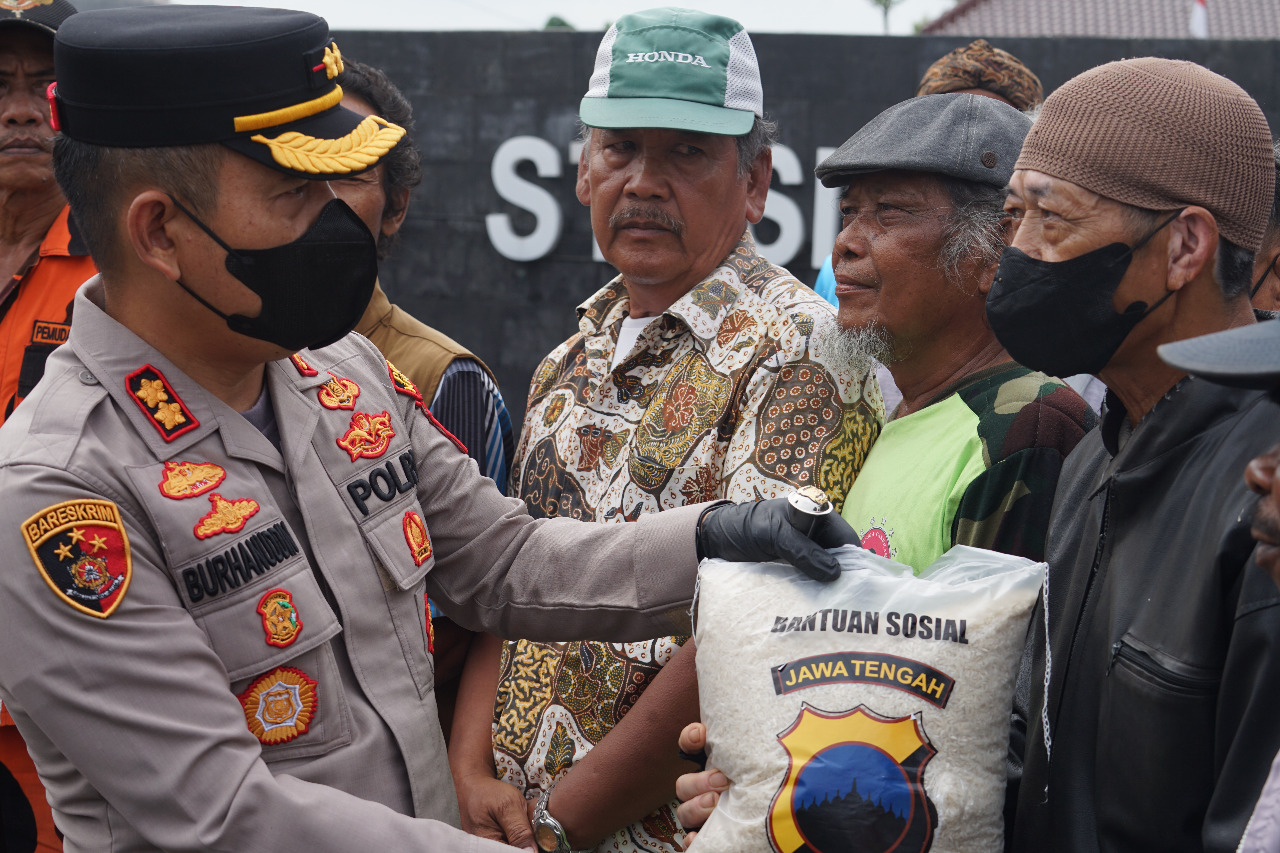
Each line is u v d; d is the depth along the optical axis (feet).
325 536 5.00
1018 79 9.52
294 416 5.11
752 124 6.70
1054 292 4.35
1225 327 4.38
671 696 5.75
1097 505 4.64
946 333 5.96
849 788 4.11
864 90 19.95
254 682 4.63
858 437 6.11
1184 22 31.04
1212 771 3.83
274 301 4.71
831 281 10.39
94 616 4.27
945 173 5.62
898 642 4.30
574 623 5.60
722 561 4.79
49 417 4.54
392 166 8.38
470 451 8.04
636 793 5.87
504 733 6.66
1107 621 4.33
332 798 4.50
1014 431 5.35
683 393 6.44
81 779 4.56
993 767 4.25
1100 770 4.22
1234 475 3.90
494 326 21.90
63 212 8.25
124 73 4.42
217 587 4.58
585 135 7.54
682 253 6.79
